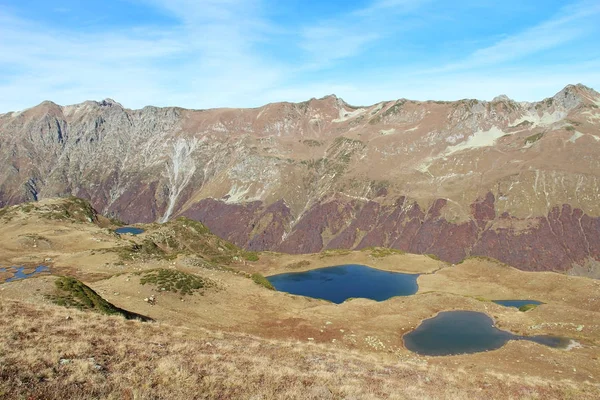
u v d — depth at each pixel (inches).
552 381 1515.7
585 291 4001.0
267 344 1421.0
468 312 2876.5
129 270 3508.9
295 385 882.1
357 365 1286.9
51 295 1764.3
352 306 2903.5
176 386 763.4
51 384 669.3
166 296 2361.0
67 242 4731.8
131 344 1008.9
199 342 1201.4
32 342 881.5
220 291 2696.9
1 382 639.8
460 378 1359.5
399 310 2874.0
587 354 2018.9
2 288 1814.7
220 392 773.9
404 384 1104.2
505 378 1437.0
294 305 2753.4
